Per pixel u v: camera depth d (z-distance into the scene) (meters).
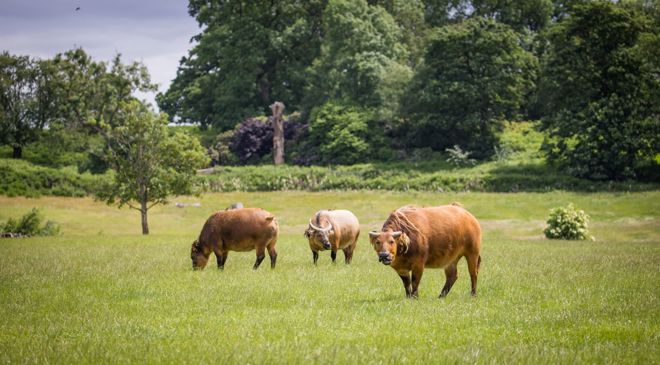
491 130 88.44
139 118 51.12
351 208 64.38
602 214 54.19
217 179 79.06
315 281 17.12
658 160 69.50
